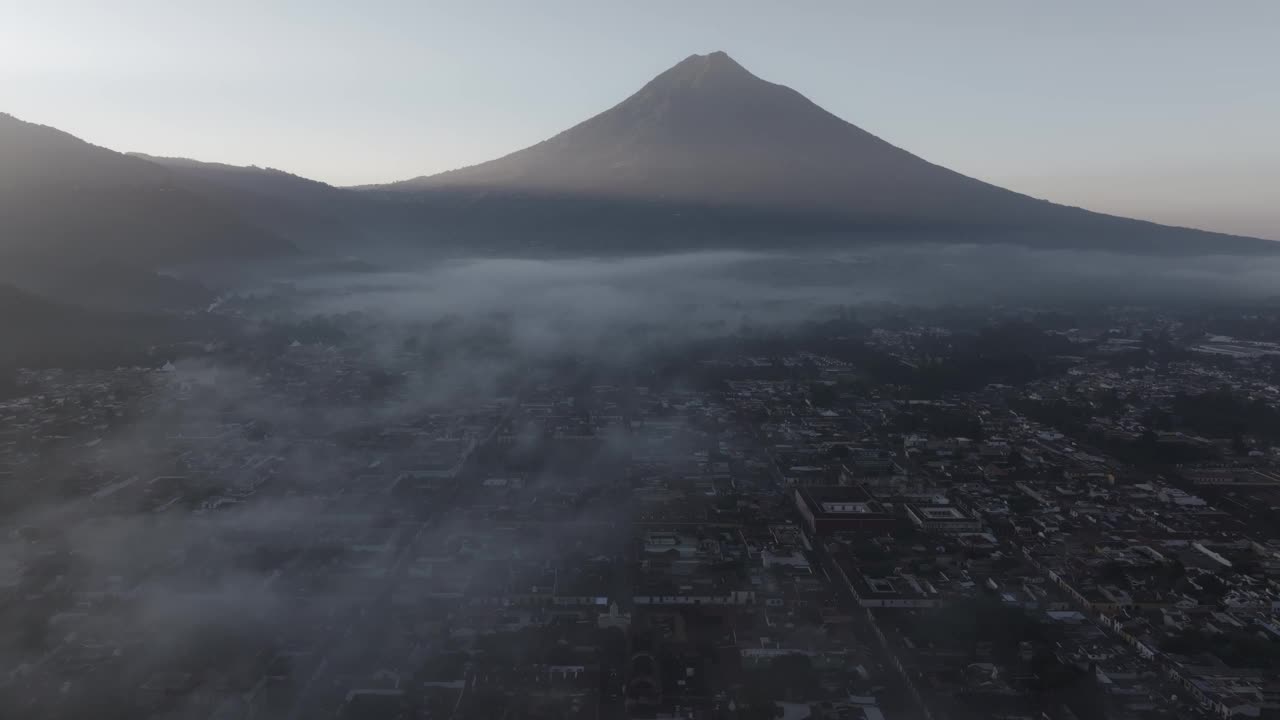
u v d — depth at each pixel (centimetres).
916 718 14025
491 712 13825
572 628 16750
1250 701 14350
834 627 17000
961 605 17625
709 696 14425
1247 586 19038
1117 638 17075
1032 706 14238
